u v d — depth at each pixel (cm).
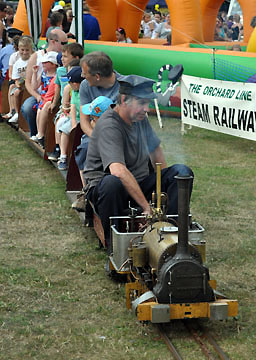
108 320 475
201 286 428
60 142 925
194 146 1170
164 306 424
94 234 692
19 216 763
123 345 434
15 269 584
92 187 573
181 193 416
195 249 436
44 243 664
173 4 1512
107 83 657
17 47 1312
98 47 1653
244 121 1120
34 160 1086
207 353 418
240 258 612
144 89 535
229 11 2258
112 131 542
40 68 1099
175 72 1376
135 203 552
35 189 893
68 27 1581
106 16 1773
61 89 917
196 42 1507
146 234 475
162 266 432
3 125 1452
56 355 421
